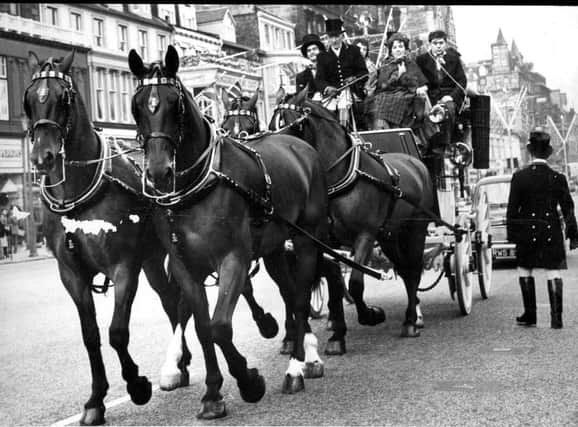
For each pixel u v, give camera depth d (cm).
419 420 517
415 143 946
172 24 2678
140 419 559
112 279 573
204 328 551
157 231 569
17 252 1781
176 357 653
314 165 696
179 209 532
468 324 887
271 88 1916
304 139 771
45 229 577
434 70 1059
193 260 544
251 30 2212
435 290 1227
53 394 643
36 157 520
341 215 767
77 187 555
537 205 845
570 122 1006
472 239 1063
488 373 638
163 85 518
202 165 537
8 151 1814
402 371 664
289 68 1930
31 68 555
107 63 2595
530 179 841
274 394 610
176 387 648
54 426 548
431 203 934
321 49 1033
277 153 650
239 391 593
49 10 2248
